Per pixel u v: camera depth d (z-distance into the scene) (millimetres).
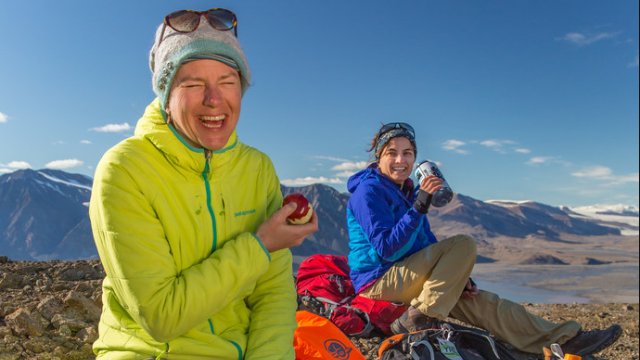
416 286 2184
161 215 983
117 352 1032
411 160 2367
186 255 1020
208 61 963
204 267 964
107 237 948
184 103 965
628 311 4156
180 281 951
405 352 1836
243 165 1123
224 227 1060
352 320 2223
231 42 987
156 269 942
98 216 965
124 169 963
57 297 2127
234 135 1094
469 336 1978
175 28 964
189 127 980
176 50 955
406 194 2426
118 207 947
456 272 2070
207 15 975
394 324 2154
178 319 935
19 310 1853
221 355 1035
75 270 2750
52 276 2674
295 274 2609
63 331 1850
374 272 2295
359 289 2338
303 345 1257
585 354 2107
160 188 987
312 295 2402
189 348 1008
